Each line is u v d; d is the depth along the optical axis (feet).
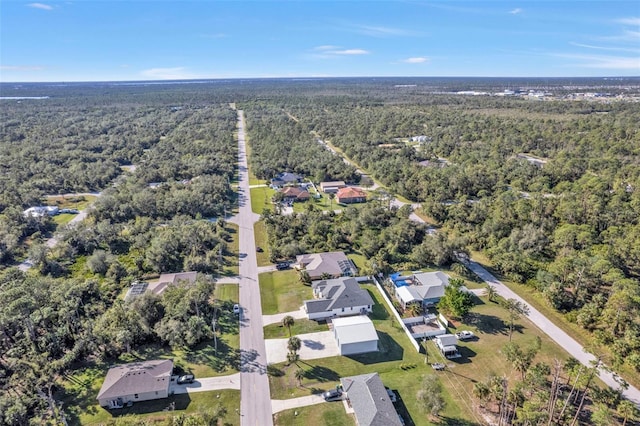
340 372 179.63
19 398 157.58
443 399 156.97
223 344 198.29
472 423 151.74
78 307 222.07
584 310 213.46
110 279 258.57
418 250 282.56
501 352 189.67
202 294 217.77
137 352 193.16
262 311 226.58
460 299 209.97
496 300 235.61
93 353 191.72
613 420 150.20
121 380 164.55
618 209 329.11
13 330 199.41
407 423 151.84
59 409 154.92
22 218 338.95
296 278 263.90
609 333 194.80
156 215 368.89
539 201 350.64
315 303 221.25
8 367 180.34
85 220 342.44
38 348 190.80
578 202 343.46
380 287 248.93
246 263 286.05
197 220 351.25
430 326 213.46
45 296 216.33
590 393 155.63
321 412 157.28
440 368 181.57
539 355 189.37
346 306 221.25
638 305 198.49
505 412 154.20
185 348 195.42
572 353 190.60
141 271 268.82
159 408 159.12
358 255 298.76
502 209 340.18
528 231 296.71
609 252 259.19
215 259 282.15
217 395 165.99
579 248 287.48
